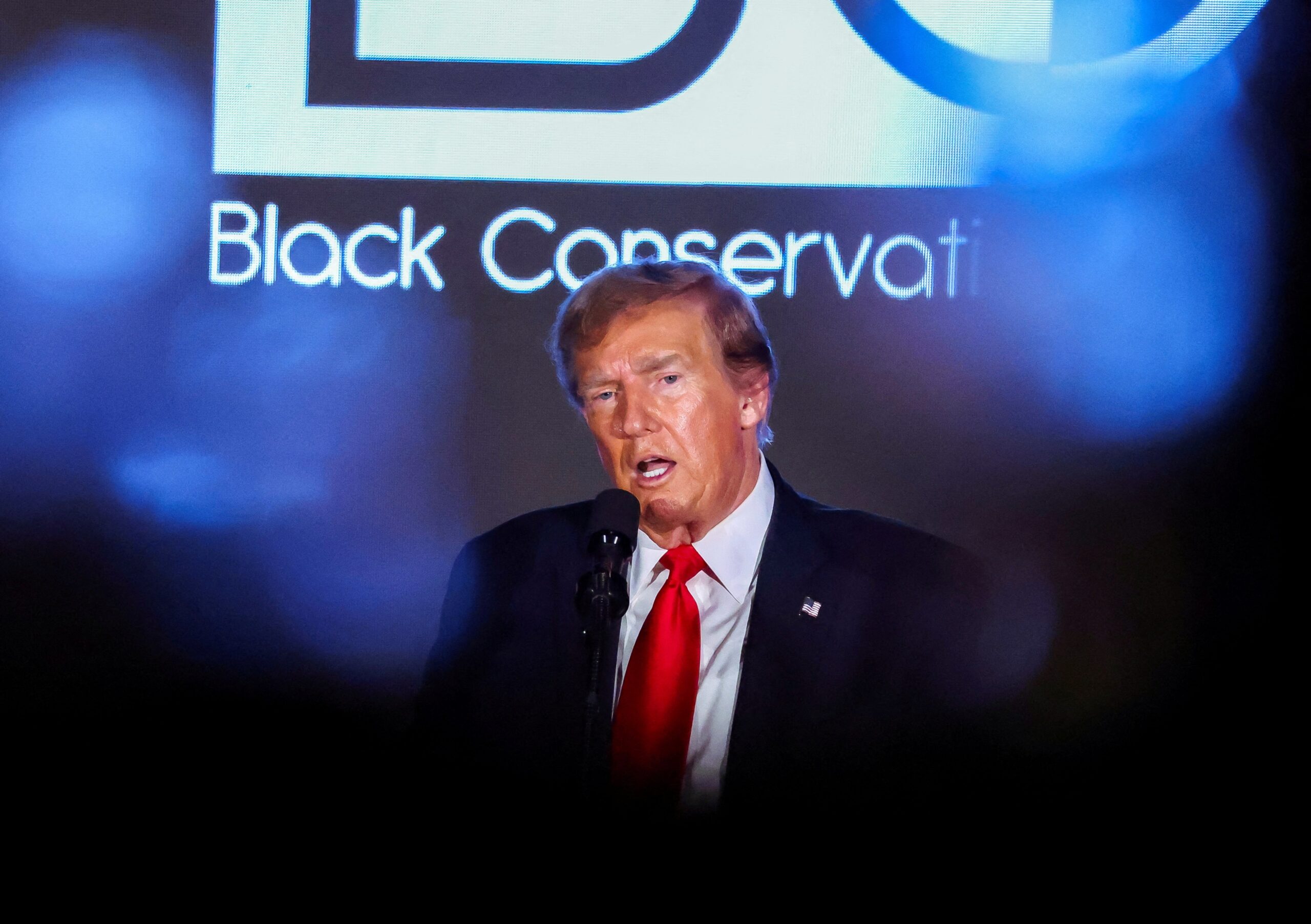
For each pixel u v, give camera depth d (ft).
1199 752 30.42
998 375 31.53
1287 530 30.55
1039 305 31.53
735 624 23.82
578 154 32.83
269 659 32.55
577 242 32.68
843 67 32.27
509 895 22.99
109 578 33.01
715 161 32.45
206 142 33.58
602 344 24.59
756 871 22.04
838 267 32.01
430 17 33.24
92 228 33.63
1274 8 31.01
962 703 24.16
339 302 33.14
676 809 21.70
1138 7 31.48
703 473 23.93
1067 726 30.50
